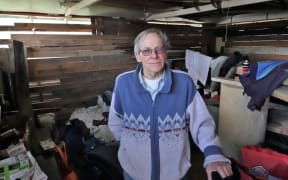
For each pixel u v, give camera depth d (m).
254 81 1.83
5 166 1.23
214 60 3.32
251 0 2.33
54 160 1.73
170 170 1.07
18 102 2.40
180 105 1.02
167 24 4.10
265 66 1.84
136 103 1.05
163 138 1.04
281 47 3.25
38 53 3.06
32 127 2.36
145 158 1.07
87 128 2.66
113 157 1.82
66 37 3.22
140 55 1.00
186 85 1.03
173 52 4.21
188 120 1.07
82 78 3.45
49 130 2.58
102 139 2.51
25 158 1.33
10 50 2.62
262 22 3.42
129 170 1.15
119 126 1.23
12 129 1.85
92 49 3.46
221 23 4.18
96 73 3.56
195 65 3.66
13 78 2.40
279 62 1.84
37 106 3.17
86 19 3.41
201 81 3.53
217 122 2.32
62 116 3.37
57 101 3.31
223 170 0.85
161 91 1.00
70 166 1.99
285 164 1.55
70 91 3.38
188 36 4.32
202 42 4.48
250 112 1.93
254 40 3.64
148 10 3.50
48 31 3.09
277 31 3.28
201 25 4.41
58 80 3.26
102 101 3.36
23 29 2.92
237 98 2.00
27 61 2.99
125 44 3.76
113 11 3.47
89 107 3.35
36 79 3.10
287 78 1.72
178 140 1.04
